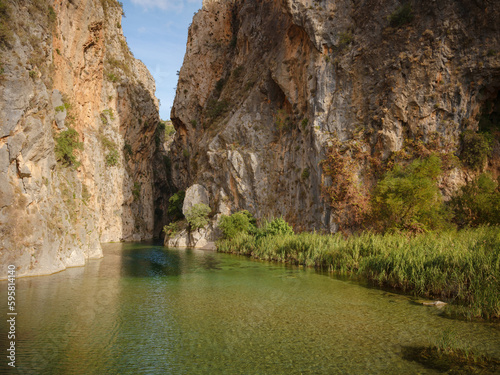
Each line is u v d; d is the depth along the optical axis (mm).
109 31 64562
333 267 23375
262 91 46750
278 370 8281
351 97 34656
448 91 29672
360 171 32219
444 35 30141
